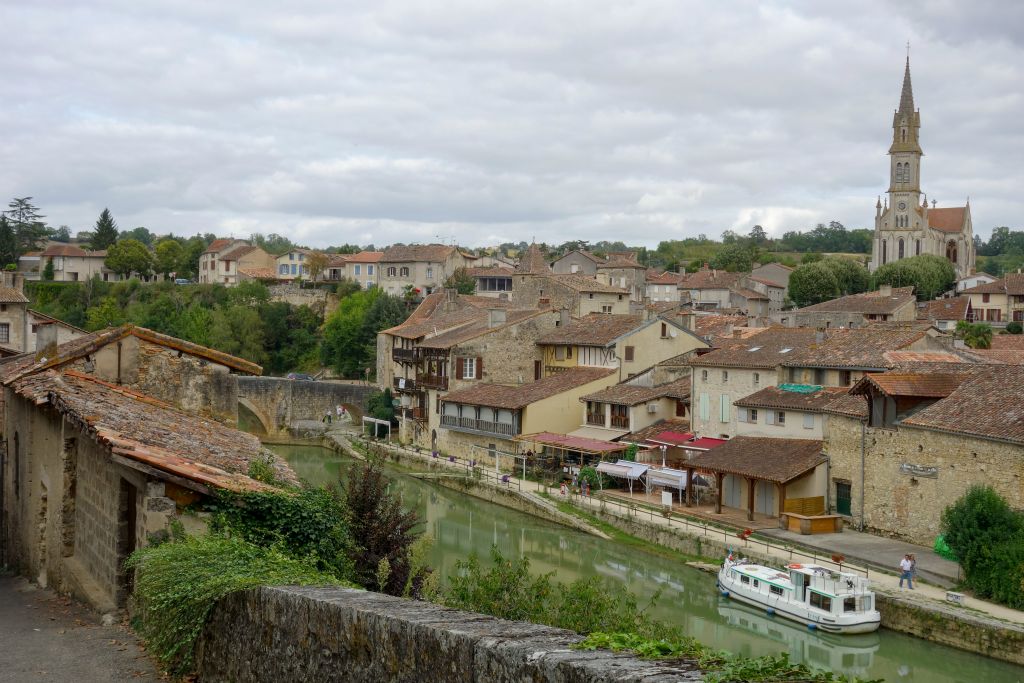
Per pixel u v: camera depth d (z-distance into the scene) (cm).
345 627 1016
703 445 5684
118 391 2372
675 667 704
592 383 7000
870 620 3416
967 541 3566
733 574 3912
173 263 15988
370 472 2209
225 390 2559
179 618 1354
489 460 7075
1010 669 3059
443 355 7869
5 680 1334
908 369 4991
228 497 1598
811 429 5122
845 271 14462
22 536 2628
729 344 7081
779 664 726
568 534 5141
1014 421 3916
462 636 836
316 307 13375
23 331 7088
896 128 18100
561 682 713
